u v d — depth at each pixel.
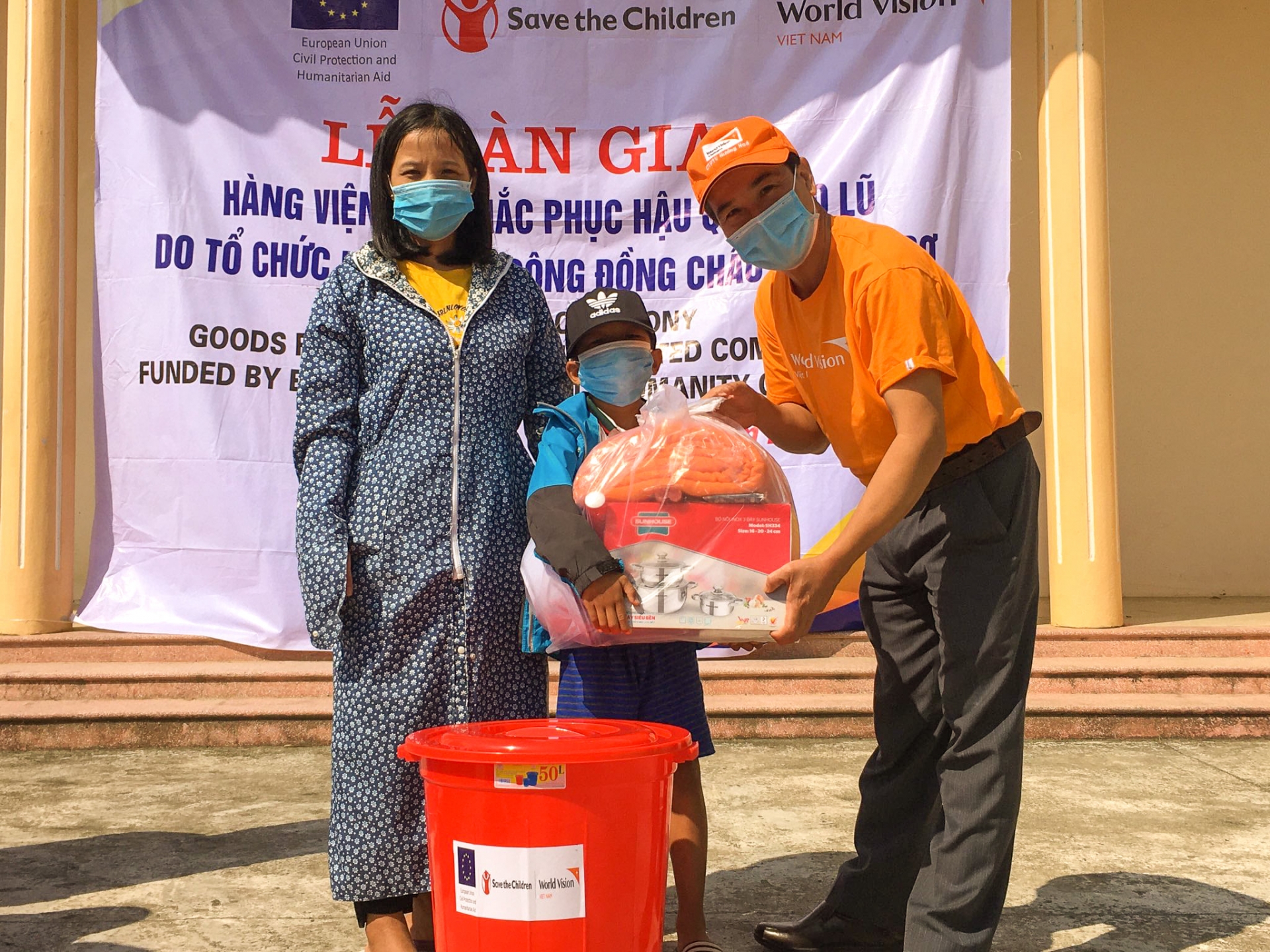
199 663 5.23
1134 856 3.18
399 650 2.27
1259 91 7.30
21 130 5.55
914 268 2.10
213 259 5.34
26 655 5.25
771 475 2.13
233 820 3.64
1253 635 5.34
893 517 2.01
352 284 2.38
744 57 5.38
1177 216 7.29
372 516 2.28
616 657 2.43
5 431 5.49
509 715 2.35
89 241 7.12
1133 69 7.29
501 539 2.34
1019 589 2.21
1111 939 2.56
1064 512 5.48
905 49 5.27
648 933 1.89
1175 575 7.26
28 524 5.45
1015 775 2.17
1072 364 5.45
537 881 1.80
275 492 5.34
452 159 2.38
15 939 2.60
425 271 2.44
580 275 5.42
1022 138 7.21
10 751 4.72
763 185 2.14
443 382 2.33
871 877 2.46
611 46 5.42
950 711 2.21
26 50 5.56
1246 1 7.29
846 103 5.32
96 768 4.39
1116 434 7.27
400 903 2.31
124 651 5.27
